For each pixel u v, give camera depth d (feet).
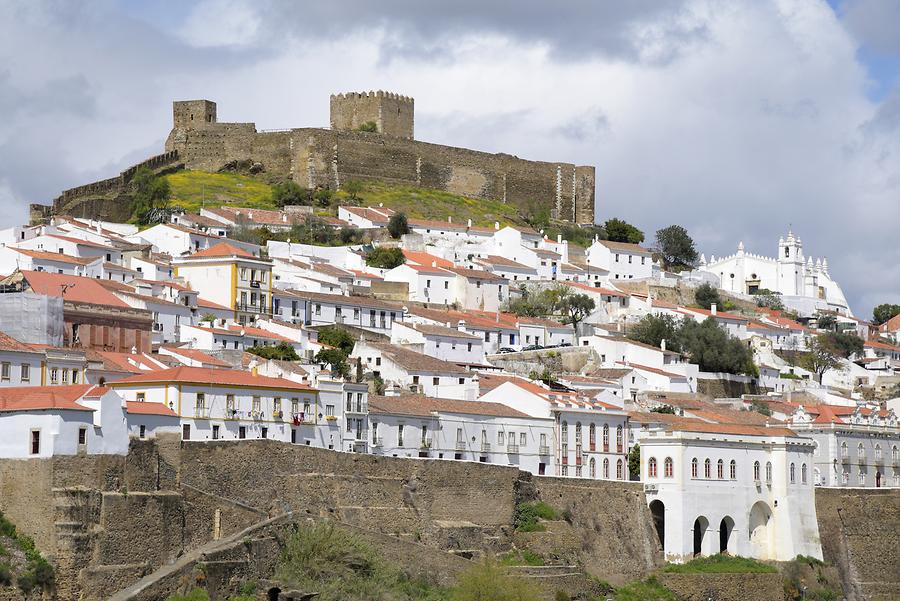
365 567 552.82
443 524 620.90
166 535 520.83
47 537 488.85
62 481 493.36
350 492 598.75
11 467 497.87
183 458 544.21
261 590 526.98
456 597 568.82
